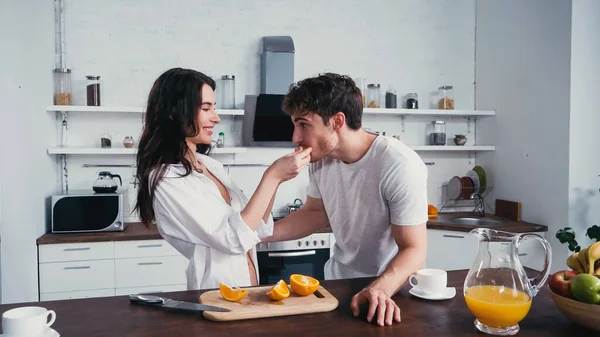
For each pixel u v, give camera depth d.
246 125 3.64
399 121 4.17
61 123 3.53
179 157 1.68
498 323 1.13
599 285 1.10
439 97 4.17
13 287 2.49
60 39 3.50
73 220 3.12
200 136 1.72
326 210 1.91
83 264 3.04
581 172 3.28
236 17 3.79
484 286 1.15
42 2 3.14
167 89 1.66
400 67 4.14
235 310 1.24
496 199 4.01
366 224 1.77
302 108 1.54
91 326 1.18
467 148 3.97
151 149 1.67
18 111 2.59
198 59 3.73
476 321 1.20
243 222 1.55
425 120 4.23
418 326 1.19
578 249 3.03
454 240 3.46
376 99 3.89
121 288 3.11
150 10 3.65
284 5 3.88
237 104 3.80
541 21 3.49
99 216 3.17
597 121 3.32
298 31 3.91
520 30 3.71
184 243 1.75
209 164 1.92
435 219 3.79
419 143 4.22
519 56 3.72
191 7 3.71
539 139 3.52
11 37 2.48
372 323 1.21
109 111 3.33
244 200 1.92
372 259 1.87
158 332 1.14
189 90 1.65
